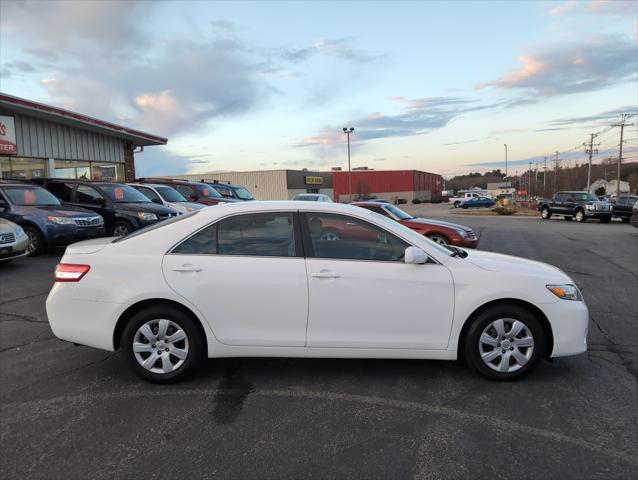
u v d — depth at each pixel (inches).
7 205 413.7
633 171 4443.9
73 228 414.9
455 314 151.6
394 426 127.3
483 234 742.5
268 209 157.0
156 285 149.4
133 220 475.8
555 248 543.8
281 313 150.3
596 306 263.3
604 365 172.1
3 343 194.7
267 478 105.2
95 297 152.1
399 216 422.3
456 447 117.1
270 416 132.8
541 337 153.4
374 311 150.5
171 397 145.0
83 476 106.0
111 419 131.3
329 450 115.8
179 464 110.3
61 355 181.5
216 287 149.6
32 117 639.8
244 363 171.9
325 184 2780.5
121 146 834.2
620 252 505.7
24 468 108.9
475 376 160.2
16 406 139.5
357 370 165.3
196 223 156.9
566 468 108.7
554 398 144.4
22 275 334.3
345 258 153.6
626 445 118.4
